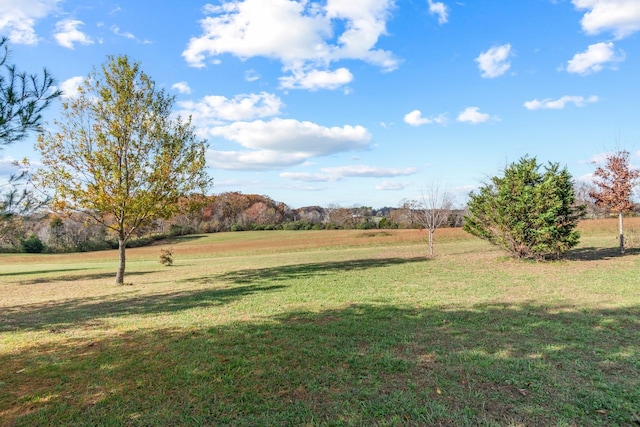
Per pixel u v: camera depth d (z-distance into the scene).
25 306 10.85
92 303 10.76
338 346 5.47
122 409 3.79
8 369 5.10
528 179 15.76
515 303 8.02
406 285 11.05
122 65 13.91
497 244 16.98
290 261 22.52
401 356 4.96
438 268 14.98
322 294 9.99
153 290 12.89
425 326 6.39
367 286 11.10
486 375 4.27
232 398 3.94
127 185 13.97
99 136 13.17
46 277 19.64
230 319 7.50
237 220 79.50
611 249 18.86
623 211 16.73
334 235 51.84
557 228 14.77
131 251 43.69
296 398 3.89
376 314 7.38
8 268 27.55
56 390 4.32
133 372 4.77
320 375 4.43
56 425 3.54
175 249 42.34
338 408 3.64
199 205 15.52
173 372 4.69
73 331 7.15
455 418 3.37
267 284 12.52
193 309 8.76
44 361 5.38
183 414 3.63
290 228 72.50
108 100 13.59
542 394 3.77
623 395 3.68
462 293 9.41
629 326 6.00
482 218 17.02
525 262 15.43
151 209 14.27
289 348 5.46
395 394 3.86
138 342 6.13
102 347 5.95
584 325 6.14
